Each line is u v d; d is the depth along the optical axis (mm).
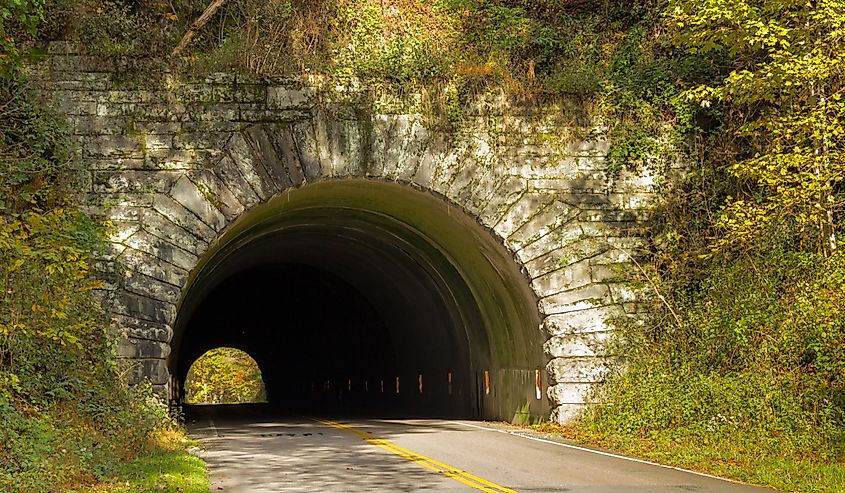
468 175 20641
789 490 11852
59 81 19109
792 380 16031
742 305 18203
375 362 37719
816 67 16203
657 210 21172
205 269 23766
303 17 20625
